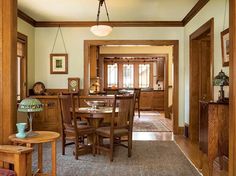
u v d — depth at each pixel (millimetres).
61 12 5664
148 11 5566
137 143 5285
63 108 4281
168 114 9523
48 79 6582
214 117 3232
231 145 2418
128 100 4172
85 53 6535
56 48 6562
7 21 2676
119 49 10922
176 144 5203
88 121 4598
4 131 2701
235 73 2352
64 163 3906
